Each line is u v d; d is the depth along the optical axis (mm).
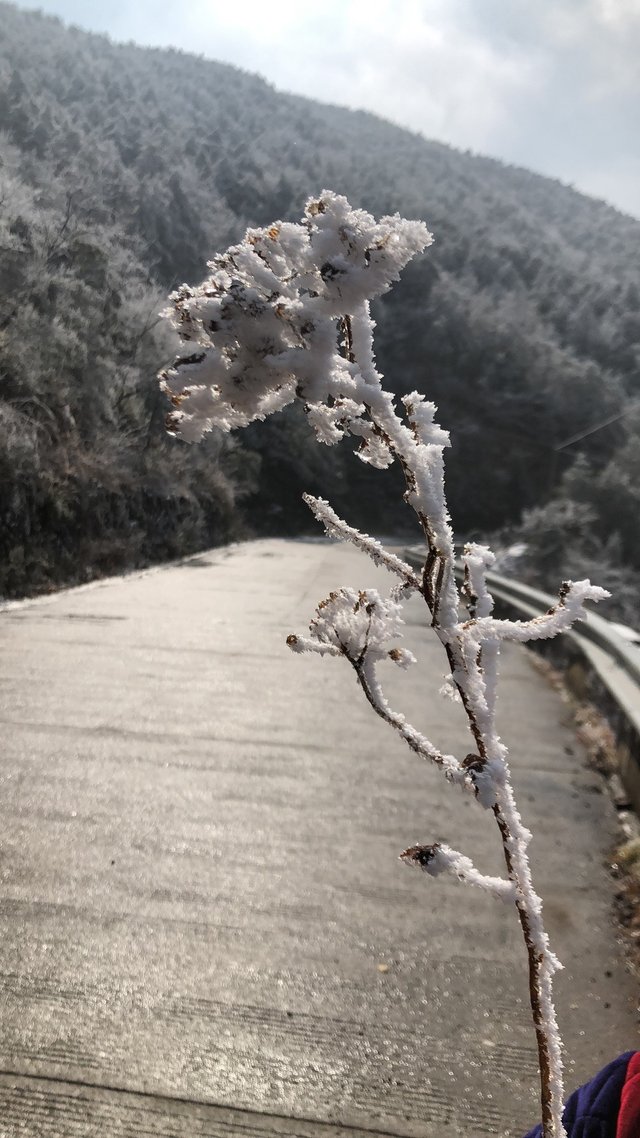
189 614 13836
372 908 4316
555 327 109125
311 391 771
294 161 132250
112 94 107000
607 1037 3379
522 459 81125
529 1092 3045
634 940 4129
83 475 21344
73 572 18734
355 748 6938
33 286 25391
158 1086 2977
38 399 21656
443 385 84062
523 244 139625
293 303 771
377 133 185875
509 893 944
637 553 45781
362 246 767
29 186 34969
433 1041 3293
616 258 162875
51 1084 2955
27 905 4156
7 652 10008
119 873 4543
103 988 3514
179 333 809
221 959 3775
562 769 6797
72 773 6008
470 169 192625
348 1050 3219
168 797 5660
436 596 900
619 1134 1186
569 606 930
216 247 72938
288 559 29719
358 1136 2803
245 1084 3008
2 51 94375
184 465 33000
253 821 5340
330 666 10117
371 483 67000
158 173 83812
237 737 7082
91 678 8883
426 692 9070
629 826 5652
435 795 5961
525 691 9609
